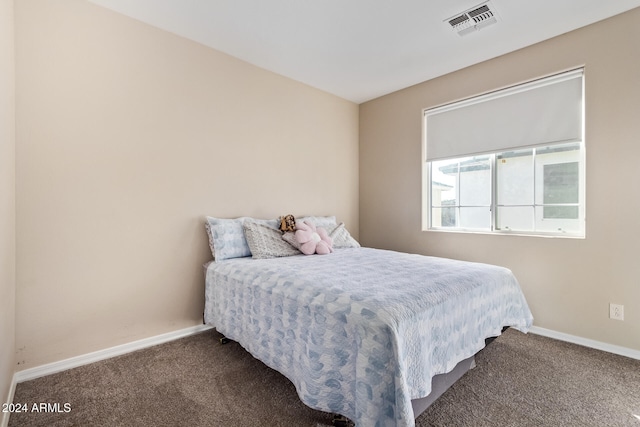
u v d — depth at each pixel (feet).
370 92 11.66
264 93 9.66
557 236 7.92
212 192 8.45
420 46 8.32
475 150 9.50
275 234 8.48
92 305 6.49
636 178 6.71
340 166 12.16
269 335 5.51
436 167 10.73
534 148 8.40
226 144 8.75
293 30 7.59
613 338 6.98
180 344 7.30
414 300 4.35
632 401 5.08
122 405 4.94
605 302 7.09
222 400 5.07
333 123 11.87
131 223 7.03
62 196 6.14
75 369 6.08
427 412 4.78
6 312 4.85
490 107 9.17
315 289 4.86
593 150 7.23
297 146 10.63
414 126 10.99
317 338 4.42
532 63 8.20
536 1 6.47
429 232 10.56
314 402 4.26
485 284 5.75
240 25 7.40
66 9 6.21
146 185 7.26
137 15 6.98
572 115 7.70
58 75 6.11
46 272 5.96
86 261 6.43
